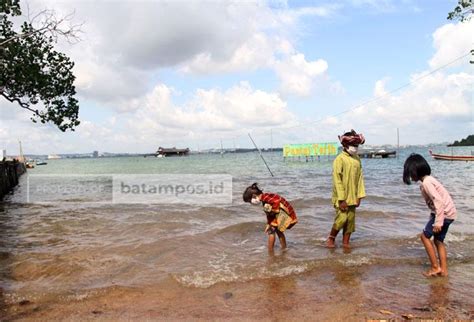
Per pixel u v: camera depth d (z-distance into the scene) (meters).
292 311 3.83
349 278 4.81
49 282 4.97
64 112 19.48
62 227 9.04
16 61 16.86
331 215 9.52
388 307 3.87
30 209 13.02
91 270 5.44
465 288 4.35
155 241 7.05
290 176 25.78
